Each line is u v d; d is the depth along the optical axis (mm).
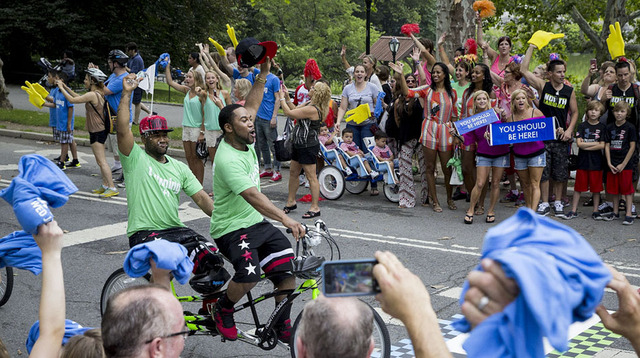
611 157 9336
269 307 6266
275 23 59312
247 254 4820
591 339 5523
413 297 1482
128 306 2408
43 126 18078
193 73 10680
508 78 10289
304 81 11703
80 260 7758
